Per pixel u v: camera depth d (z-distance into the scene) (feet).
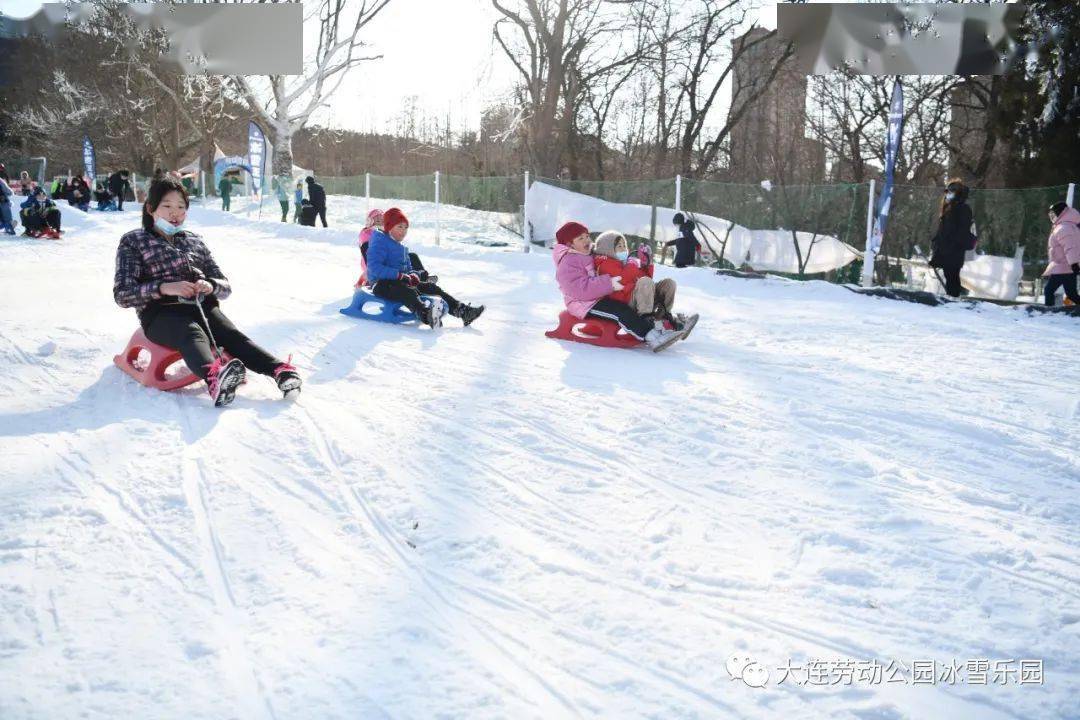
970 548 9.59
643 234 47.37
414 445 12.84
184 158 146.20
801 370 18.75
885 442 13.55
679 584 8.66
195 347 14.94
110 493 10.82
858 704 6.72
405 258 23.89
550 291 31.68
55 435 13.08
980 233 39.11
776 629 7.85
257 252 44.80
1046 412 15.65
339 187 75.05
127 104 128.26
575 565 9.08
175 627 7.72
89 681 6.85
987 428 14.39
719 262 45.83
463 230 59.00
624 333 20.76
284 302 27.02
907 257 42.63
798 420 14.61
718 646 7.55
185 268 15.75
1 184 53.16
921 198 42.19
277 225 60.49
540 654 7.38
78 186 87.66
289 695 6.72
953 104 76.38
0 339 19.79
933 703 6.76
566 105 88.17
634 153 99.91
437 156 135.85
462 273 38.09
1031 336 24.31
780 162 86.48
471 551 9.34
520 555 9.29
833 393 16.65
